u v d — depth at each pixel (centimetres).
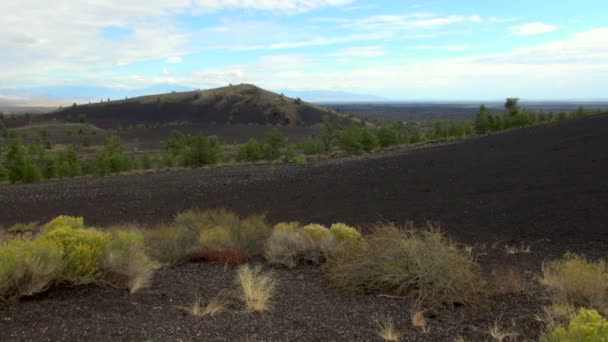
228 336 388
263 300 474
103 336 376
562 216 1022
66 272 521
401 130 5050
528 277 612
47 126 15838
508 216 1084
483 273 637
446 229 1022
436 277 521
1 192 2208
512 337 399
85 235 562
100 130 15288
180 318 429
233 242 827
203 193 1877
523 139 2764
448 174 1845
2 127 12644
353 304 500
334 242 752
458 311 478
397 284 546
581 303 492
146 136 12750
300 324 427
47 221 1401
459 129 4594
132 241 594
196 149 3694
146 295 508
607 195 1154
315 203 1505
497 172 1745
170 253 736
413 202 1370
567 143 2272
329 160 3300
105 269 550
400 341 391
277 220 1261
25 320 406
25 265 474
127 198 1830
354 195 1596
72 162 3766
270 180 2183
